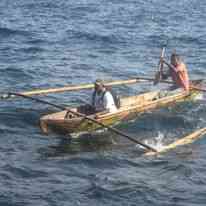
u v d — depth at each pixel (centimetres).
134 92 2889
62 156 2022
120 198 1723
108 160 1994
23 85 2900
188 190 1788
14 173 1864
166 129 2327
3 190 1742
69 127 2184
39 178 1839
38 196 1716
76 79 3078
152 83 3055
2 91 2778
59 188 1770
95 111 2320
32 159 1986
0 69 3177
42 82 2978
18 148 2078
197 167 1956
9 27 4559
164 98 2578
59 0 6438
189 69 3412
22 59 3478
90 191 1756
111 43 4097
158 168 1939
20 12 5466
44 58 3538
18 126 2291
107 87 2333
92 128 2256
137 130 2305
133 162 1983
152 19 5288
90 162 1975
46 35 4306
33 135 2211
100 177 1856
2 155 2003
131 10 5828
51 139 2184
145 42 4188
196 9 6072
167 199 1725
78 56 3644
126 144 2153
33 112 2455
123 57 3675
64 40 4141
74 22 4962
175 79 2773
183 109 2586
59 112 2294
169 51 3919
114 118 2327
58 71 3228
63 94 2773
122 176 1869
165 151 2078
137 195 1742
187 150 2092
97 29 4628
